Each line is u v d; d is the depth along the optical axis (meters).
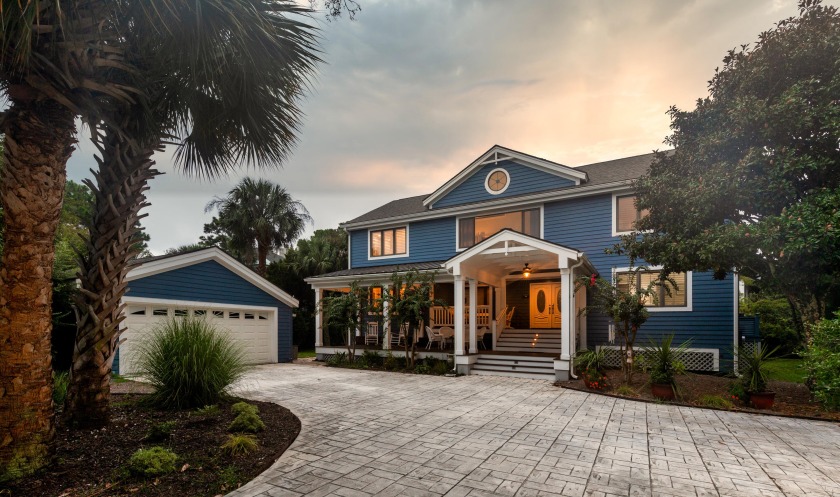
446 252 17.34
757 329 12.26
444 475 4.40
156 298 12.26
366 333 16.53
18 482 3.57
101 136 4.96
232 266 14.60
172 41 4.48
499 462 4.82
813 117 7.59
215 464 4.35
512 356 12.58
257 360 15.42
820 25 8.04
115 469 4.01
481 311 16.39
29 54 3.38
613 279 13.72
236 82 5.25
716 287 12.30
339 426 6.34
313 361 16.58
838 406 6.70
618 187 13.72
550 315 16.52
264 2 4.86
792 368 13.97
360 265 19.69
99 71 4.55
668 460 4.93
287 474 4.35
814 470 4.63
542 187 15.59
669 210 9.53
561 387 10.12
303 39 5.28
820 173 7.90
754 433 6.13
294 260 25.91
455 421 6.73
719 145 8.69
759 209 8.31
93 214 5.20
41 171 3.86
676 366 9.14
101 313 5.13
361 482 4.18
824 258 7.34
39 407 3.84
